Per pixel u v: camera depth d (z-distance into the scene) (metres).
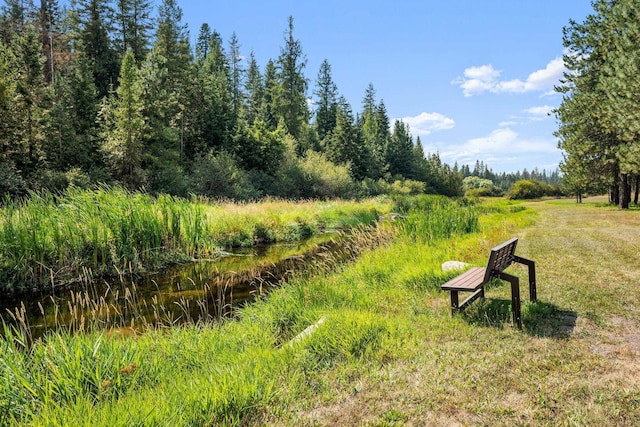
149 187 29.97
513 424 2.62
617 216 20.97
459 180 99.94
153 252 10.85
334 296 5.88
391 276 7.15
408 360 3.68
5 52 28.66
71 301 7.45
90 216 10.02
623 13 21.06
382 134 91.19
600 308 5.00
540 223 17.86
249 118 66.81
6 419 2.74
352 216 23.48
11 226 8.62
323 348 3.92
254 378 3.22
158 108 32.41
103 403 2.88
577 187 43.19
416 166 83.88
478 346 3.93
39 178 24.59
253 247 14.54
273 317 5.33
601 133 27.83
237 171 36.53
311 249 13.90
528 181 86.06
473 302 5.41
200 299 7.44
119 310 6.74
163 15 56.12
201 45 82.31
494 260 4.29
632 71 19.48
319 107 79.69
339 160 61.94
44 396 2.88
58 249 9.07
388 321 4.63
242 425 2.72
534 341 4.00
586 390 3.00
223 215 16.05
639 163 21.75
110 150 29.59
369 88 95.38
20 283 8.34
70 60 50.72
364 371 3.50
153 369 3.63
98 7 50.19
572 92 30.94
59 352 3.49
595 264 7.71
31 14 53.53
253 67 78.12
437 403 2.91
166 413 2.68
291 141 51.56
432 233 11.02
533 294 5.34
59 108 29.75
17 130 26.92
